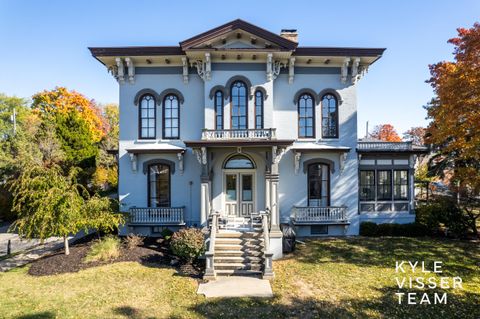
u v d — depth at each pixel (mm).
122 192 16672
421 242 15328
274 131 14664
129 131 16766
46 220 11781
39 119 34750
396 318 7957
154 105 16922
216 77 16203
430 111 15820
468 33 13047
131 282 10461
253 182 16453
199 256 12078
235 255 12156
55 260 12586
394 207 17719
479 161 16844
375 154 17234
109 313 8258
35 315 8117
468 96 12797
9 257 14008
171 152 16391
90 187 25047
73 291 9727
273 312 8352
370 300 9023
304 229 16688
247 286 10148
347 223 16391
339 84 17203
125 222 15234
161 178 16906
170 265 12227
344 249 14211
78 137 25141
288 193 16891
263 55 15883
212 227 12602
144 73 16859
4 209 23141
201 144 14031
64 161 23031
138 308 8562
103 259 12680
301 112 17203
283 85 17062
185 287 10086
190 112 16844
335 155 17094
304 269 11742
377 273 11195
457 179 16672
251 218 13969
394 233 16750
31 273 11414
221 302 8977
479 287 9891
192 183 16734
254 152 14703
